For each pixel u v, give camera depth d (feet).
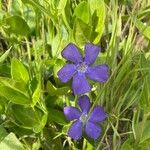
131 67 0.70
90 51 0.60
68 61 0.67
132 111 0.68
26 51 0.76
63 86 0.67
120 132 0.68
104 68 0.60
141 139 0.61
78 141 0.66
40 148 0.67
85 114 0.60
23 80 0.60
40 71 0.64
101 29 0.66
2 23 0.70
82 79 0.60
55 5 0.69
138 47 0.71
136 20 0.70
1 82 0.59
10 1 0.75
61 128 0.67
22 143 0.66
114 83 0.65
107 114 0.62
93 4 0.67
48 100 0.66
